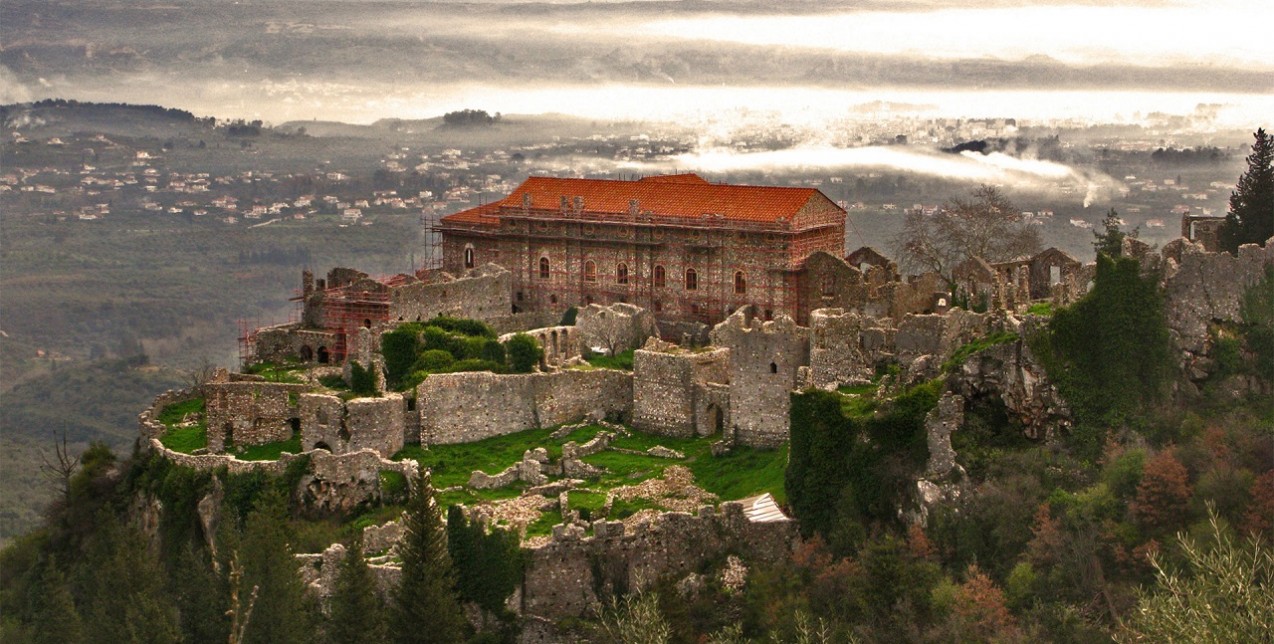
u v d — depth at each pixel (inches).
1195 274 6594.5
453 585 6141.7
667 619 5846.5
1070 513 6097.4
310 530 6766.7
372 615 5984.3
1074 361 6505.9
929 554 6112.2
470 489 6993.1
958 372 6560.0
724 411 7332.7
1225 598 4151.1
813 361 6968.5
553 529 6254.9
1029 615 5816.9
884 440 6368.1
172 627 6382.9
